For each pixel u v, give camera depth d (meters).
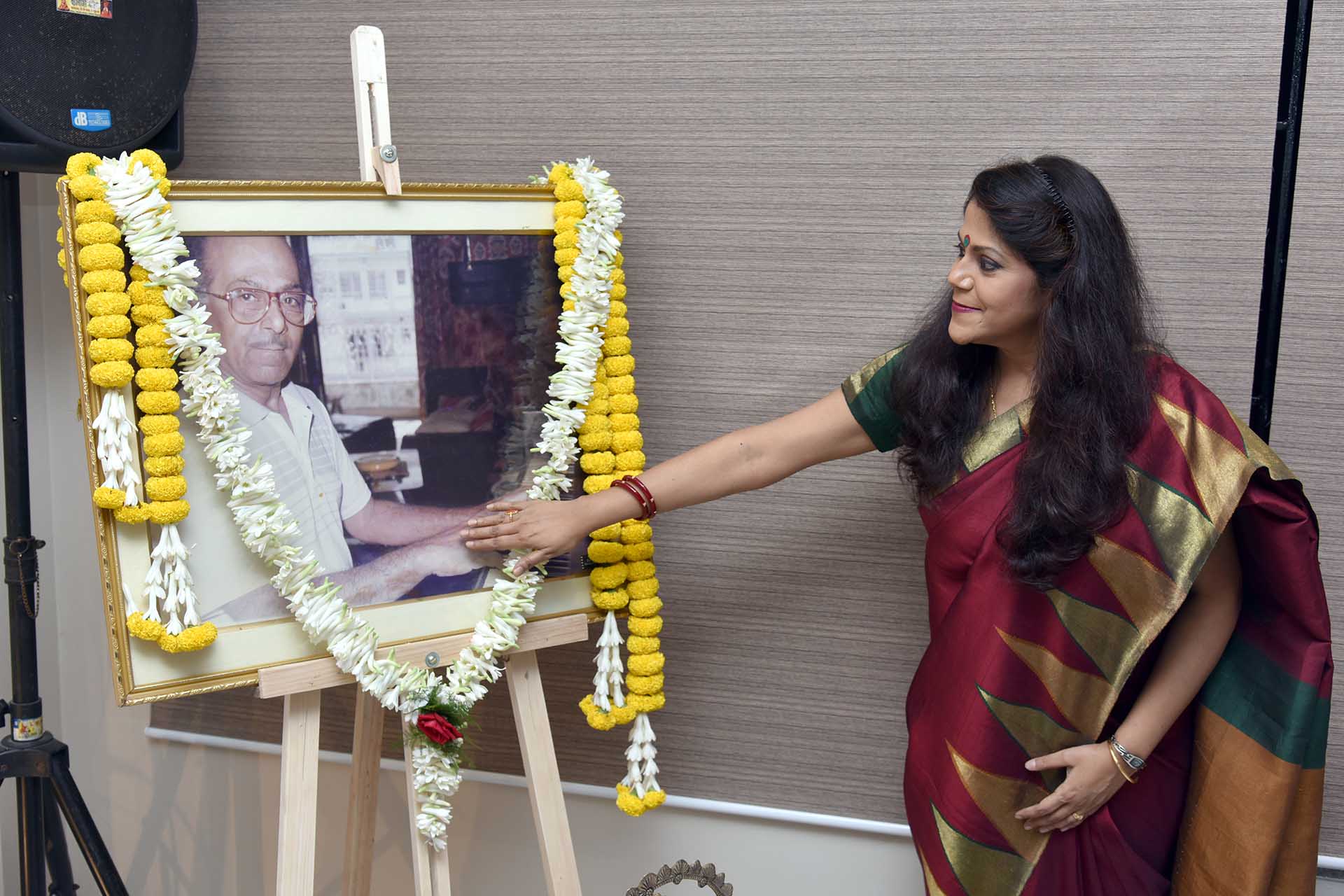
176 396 1.14
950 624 1.32
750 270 1.66
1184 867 1.34
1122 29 1.49
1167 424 1.20
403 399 1.30
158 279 1.12
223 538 1.20
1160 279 1.54
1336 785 1.58
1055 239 1.15
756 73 1.60
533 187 1.38
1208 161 1.49
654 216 1.68
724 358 1.69
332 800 1.96
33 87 1.32
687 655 1.78
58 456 1.94
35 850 1.52
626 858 1.86
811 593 1.72
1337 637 1.55
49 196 1.86
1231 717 1.29
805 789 1.77
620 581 1.44
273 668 1.22
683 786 1.82
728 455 1.40
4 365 1.44
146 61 1.42
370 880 1.64
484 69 1.69
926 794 1.36
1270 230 1.50
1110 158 1.52
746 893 1.83
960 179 1.57
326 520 1.26
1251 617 1.29
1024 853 1.30
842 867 1.79
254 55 1.76
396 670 1.28
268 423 1.22
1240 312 1.52
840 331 1.65
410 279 1.30
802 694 1.75
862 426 1.40
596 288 1.39
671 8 1.61
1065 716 1.26
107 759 2.04
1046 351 1.18
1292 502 1.19
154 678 1.17
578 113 1.67
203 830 2.01
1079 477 1.17
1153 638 1.21
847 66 1.57
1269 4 1.44
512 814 1.89
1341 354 1.50
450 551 1.34
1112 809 1.31
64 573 1.98
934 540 1.34
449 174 1.74
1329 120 1.45
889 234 1.60
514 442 1.39
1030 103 1.53
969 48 1.53
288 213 1.22
